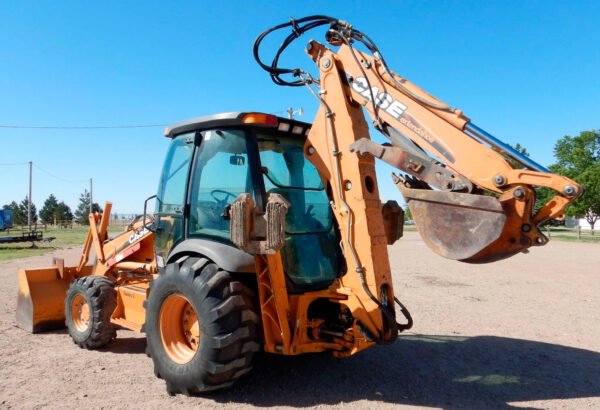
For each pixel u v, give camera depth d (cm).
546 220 357
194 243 453
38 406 408
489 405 416
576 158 4991
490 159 371
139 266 583
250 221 399
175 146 523
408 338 644
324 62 457
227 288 410
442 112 399
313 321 439
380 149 415
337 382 469
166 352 441
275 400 423
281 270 414
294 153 486
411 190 405
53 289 689
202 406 409
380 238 428
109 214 681
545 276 1310
